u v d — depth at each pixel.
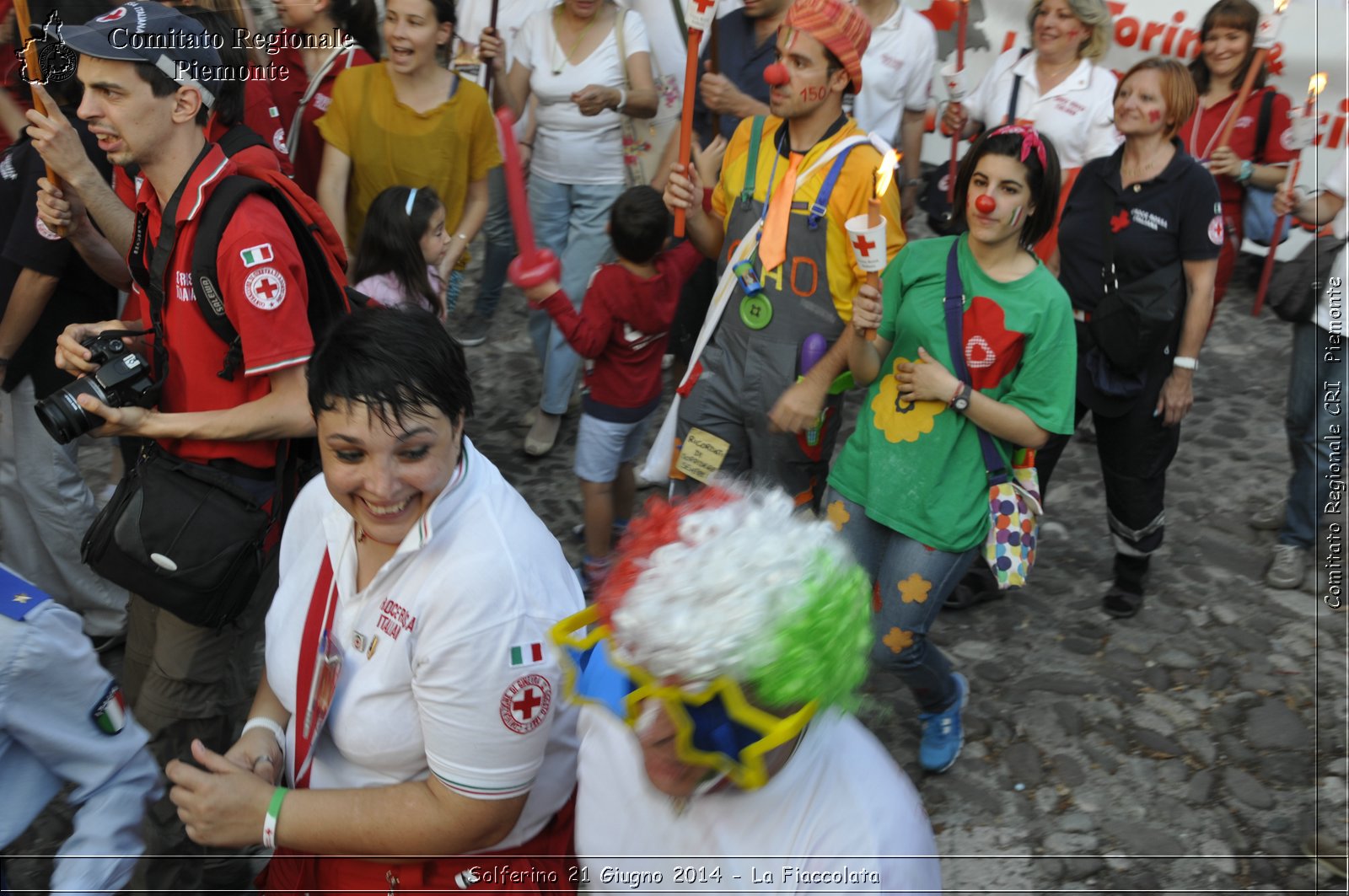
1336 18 5.70
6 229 3.00
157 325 2.42
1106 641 3.82
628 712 1.27
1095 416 3.79
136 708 2.58
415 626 1.64
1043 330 2.76
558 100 4.68
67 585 3.48
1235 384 5.53
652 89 4.71
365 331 1.55
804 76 3.08
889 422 2.91
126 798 1.79
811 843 1.32
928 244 2.90
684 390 3.54
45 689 1.64
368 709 1.72
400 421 1.54
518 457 4.73
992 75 4.96
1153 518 3.80
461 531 1.64
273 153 2.50
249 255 2.29
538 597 1.66
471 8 5.24
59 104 3.07
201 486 2.40
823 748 1.33
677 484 3.67
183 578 2.38
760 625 1.15
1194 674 3.68
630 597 1.21
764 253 3.24
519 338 5.66
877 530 3.05
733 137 3.49
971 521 2.87
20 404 3.22
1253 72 4.69
